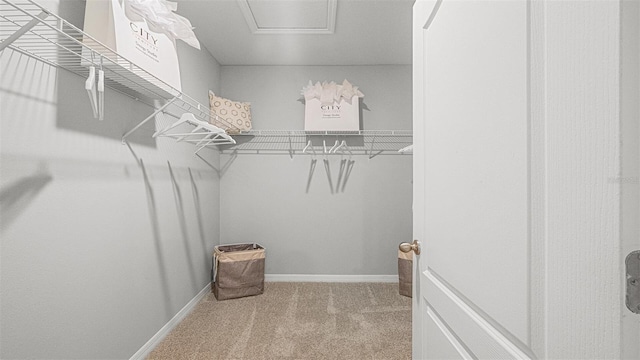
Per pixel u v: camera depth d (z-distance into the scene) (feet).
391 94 10.65
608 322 1.31
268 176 10.69
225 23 7.93
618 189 1.26
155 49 4.99
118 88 5.35
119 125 5.40
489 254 2.16
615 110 1.27
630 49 1.24
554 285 1.59
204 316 7.88
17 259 3.60
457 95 2.62
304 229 10.73
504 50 1.97
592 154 1.37
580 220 1.43
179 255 7.70
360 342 6.60
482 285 2.26
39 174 3.86
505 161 1.97
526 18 1.76
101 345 4.94
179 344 6.54
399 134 10.64
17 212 3.59
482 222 2.24
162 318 6.86
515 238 1.88
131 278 5.74
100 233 4.92
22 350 3.65
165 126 7.02
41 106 3.88
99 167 4.90
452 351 2.77
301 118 10.66
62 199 4.20
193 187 8.54
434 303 3.19
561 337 1.55
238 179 10.68
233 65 10.63
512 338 1.94
